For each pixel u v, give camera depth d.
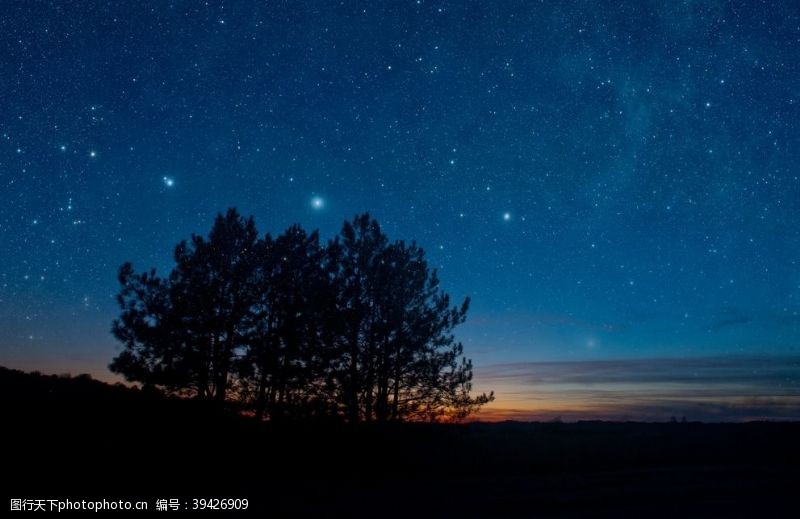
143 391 19.17
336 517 10.00
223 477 14.07
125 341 19.44
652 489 14.23
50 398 20.59
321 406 18.88
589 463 19.92
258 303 20.30
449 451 19.20
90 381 25.55
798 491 14.60
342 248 20.67
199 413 18.66
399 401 19.97
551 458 20.80
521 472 17.09
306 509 10.62
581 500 12.37
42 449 14.31
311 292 19.98
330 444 18.02
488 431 32.41
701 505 12.32
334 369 19.44
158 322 19.58
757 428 37.50
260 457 16.70
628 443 27.27
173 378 18.80
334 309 19.67
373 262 20.38
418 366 19.83
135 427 17.92
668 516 11.08
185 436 17.45
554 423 43.38
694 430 36.50
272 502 11.23
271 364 19.41
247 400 19.41
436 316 20.62
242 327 19.81
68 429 16.77
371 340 19.92
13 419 17.05
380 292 20.12
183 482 12.96
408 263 20.94
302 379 19.33
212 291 19.62
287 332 19.61
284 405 19.06
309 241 21.41
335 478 14.91
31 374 25.61
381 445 18.23
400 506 11.11
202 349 19.30
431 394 20.09
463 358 20.55
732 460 22.34
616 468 18.83
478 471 17.09
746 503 12.74
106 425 17.81
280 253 20.94
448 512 10.66
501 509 11.09
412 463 17.70
